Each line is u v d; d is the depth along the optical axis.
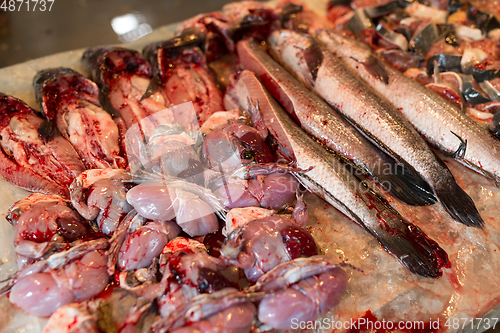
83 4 0.86
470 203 0.46
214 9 0.88
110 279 0.41
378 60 0.55
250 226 0.42
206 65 0.58
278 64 0.56
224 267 0.40
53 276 0.39
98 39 0.80
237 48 0.59
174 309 0.38
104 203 0.43
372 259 0.44
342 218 0.47
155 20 0.84
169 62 0.57
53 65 0.60
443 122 0.50
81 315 0.38
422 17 0.63
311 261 0.40
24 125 0.50
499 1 0.66
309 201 0.48
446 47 0.59
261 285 0.39
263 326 0.39
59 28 0.81
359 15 0.63
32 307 0.39
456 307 0.42
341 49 0.58
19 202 0.44
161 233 0.42
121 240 0.42
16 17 0.81
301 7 0.63
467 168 0.50
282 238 0.41
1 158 0.48
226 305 0.37
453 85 0.55
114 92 0.54
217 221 0.44
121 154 0.50
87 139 0.50
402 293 0.42
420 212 0.47
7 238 0.45
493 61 0.57
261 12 0.60
